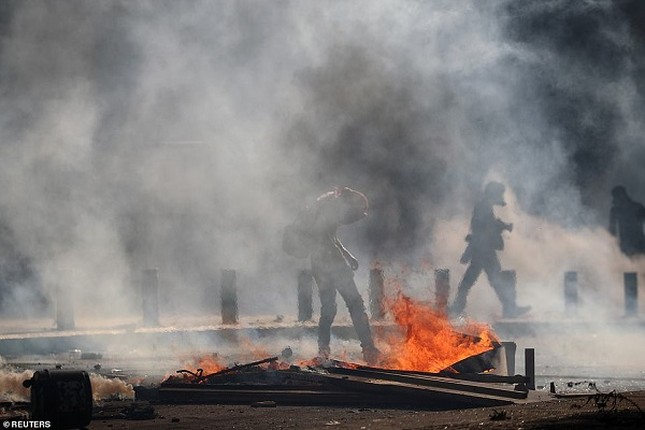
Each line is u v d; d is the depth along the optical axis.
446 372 29.31
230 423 23.70
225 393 27.62
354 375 29.05
